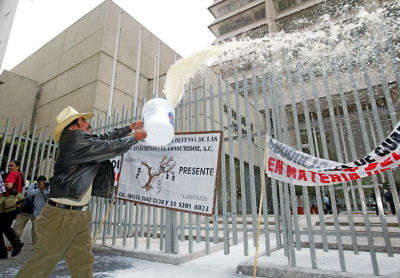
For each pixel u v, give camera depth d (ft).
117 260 11.88
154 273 9.61
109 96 31.07
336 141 8.73
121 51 34.60
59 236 5.83
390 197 30.96
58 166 6.17
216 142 11.06
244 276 9.09
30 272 5.50
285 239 9.48
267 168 9.46
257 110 10.67
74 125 6.75
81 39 35.58
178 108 13.69
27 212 15.64
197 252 12.19
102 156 6.31
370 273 7.93
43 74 39.99
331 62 9.55
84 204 6.33
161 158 12.35
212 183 10.59
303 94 9.74
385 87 8.25
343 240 13.93
